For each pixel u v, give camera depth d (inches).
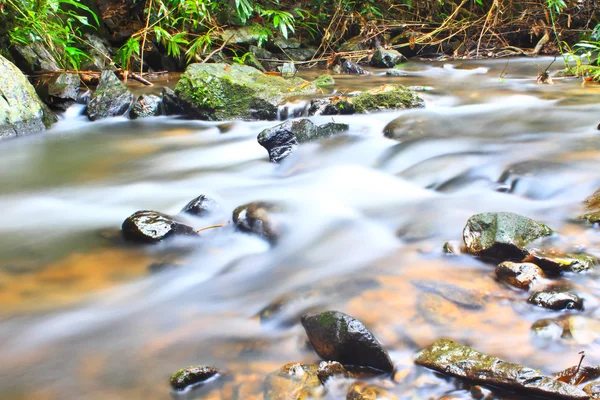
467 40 373.7
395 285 86.4
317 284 88.7
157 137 195.2
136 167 162.9
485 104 210.1
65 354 74.2
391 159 154.4
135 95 237.3
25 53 232.7
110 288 92.0
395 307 80.4
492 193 125.7
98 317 83.1
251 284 91.6
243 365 70.4
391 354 70.1
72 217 125.4
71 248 107.2
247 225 109.9
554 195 119.4
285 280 91.8
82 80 244.2
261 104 206.8
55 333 79.0
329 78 265.3
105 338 77.6
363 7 378.0
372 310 79.8
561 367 66.1
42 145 185.9
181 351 74.0
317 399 63.5
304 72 313.3
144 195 139.0
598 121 175.5
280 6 362.9
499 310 78.2
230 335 77.2
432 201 123.4
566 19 370.3
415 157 153.1
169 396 65.5
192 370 67.3
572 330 72.5
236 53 319.0
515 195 123.6
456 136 167.0
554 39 365.7
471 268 90.7
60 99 219.5
